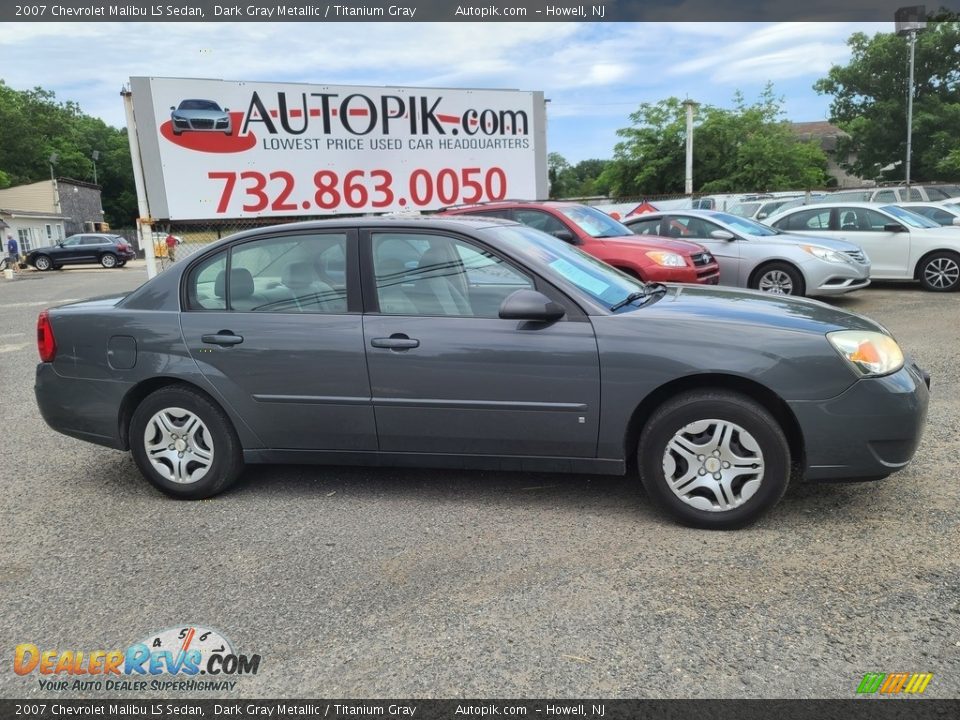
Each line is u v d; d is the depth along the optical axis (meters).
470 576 3.24
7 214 42.59
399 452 4.00
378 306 3.94
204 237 11.70
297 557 3.49
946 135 46.09
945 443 4.63
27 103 80.56
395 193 13.03
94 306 4.43
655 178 39.72
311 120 12.14
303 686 2.55
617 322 3.62
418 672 2.59
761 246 10.27
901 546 3.33
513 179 14.17
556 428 3.71
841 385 3.36
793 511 3.75
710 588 3.05
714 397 3.48
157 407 4.21
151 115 11.11
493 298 3.82
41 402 4.46
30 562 3.54
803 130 68.62
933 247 11.45
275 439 4.13
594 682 2.50
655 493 3.63
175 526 3.91
